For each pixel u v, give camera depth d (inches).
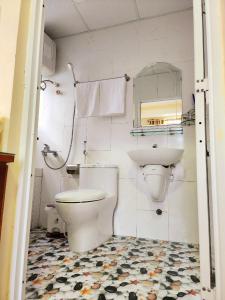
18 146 36.9
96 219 65.9
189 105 76.7
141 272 49.6
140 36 86.4
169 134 77.7
